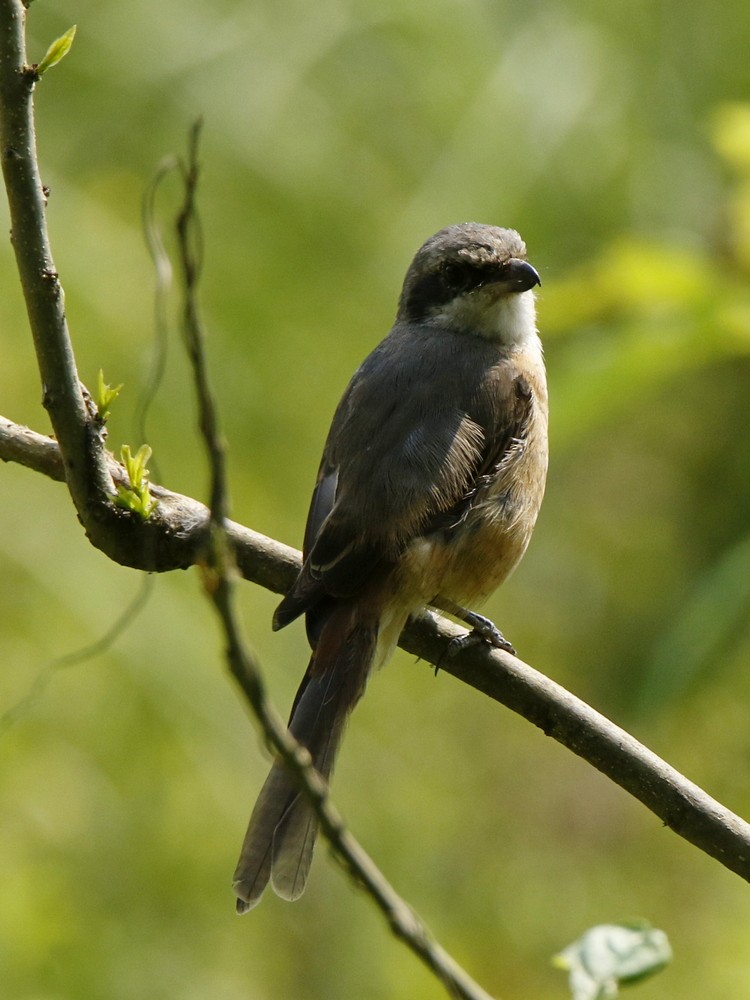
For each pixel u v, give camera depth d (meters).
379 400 7.96
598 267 8.43
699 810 6.12
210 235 11.88
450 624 7.20
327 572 7.05
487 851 13.46
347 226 12.34
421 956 4.45
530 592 14.35
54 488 11.16
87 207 11.45
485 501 7.75
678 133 12.22
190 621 11.38
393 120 12.31
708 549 13.40
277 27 11.93
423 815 13.25
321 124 12.16
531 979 12.95
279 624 6.67
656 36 12.36
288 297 12.20
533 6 12.22
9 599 11.25
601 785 13.84
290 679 11.85
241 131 11.89
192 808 11.76
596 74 12.17
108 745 11.56
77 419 6.13
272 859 5.97
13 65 5.65
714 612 9.45
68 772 11.50
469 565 7.64
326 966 12.07
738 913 13.12
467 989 4.45
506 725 14.02
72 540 11.11
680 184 12.11
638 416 13.71
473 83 12.12
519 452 7.96
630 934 5.63
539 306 8.84
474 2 12.18
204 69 11.80
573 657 14.06
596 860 13.60
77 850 11.55
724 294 8.23
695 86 12.29
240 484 12.05
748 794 12.75
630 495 14.09
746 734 12.33
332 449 7.86
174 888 11.85
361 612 7.09
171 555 6.55
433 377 8.09
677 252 8.49
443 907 13.05
